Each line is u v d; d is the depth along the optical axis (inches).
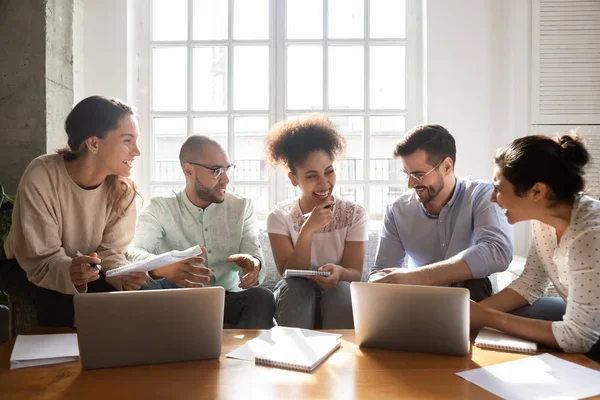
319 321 66.1
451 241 69.5
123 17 102.4
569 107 97.3
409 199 74.9
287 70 108.7
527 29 97.3
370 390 36.2
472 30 100.3
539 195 48.2
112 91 102.7
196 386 37.0
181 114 108.9
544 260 55.6
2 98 91.4
